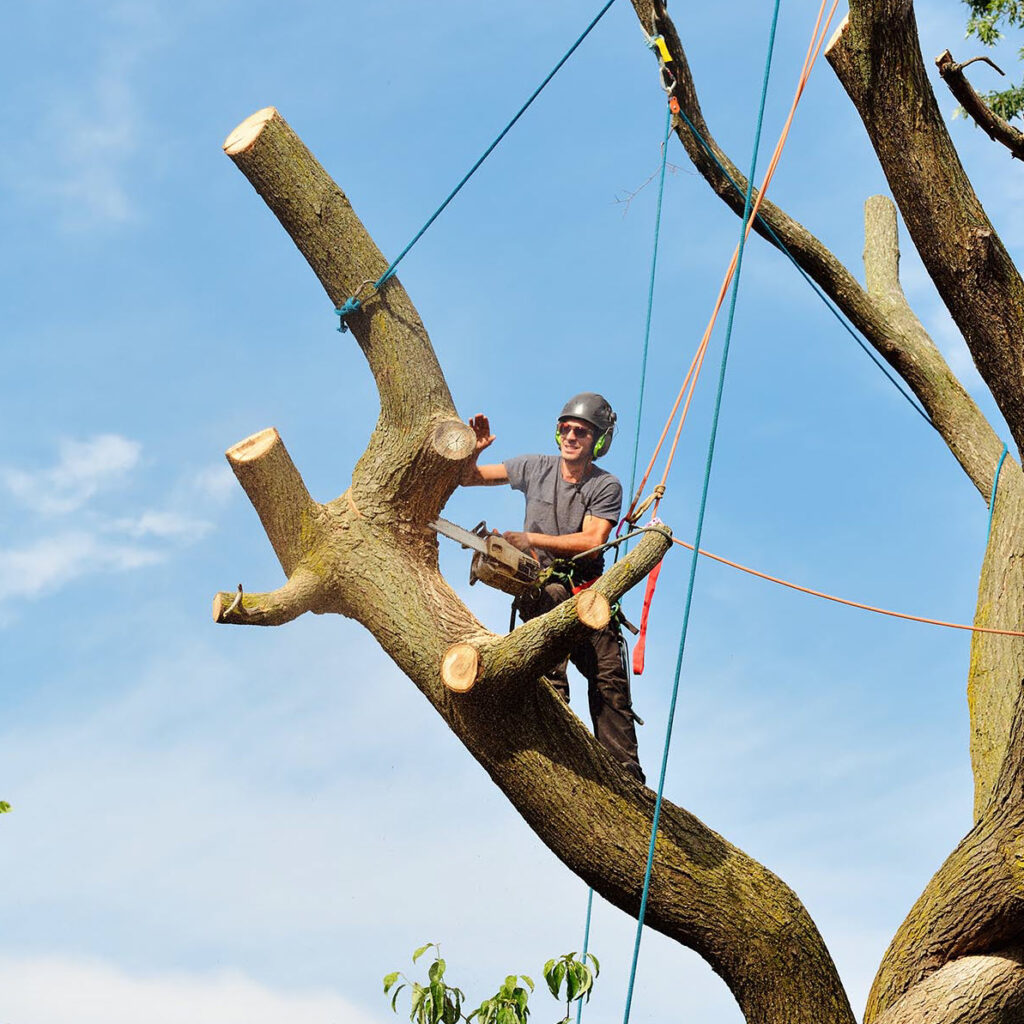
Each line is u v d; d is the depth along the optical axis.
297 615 13.62
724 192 17.27
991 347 13.00
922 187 12.88
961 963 13.26
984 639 16.59
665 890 13.26
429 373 14.18
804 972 13.37
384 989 13.09
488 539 13.97
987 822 13.40
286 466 13.74
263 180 14.31
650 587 13.93
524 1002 13.07
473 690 13.02
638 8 15.89
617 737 14.31
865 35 12.73
